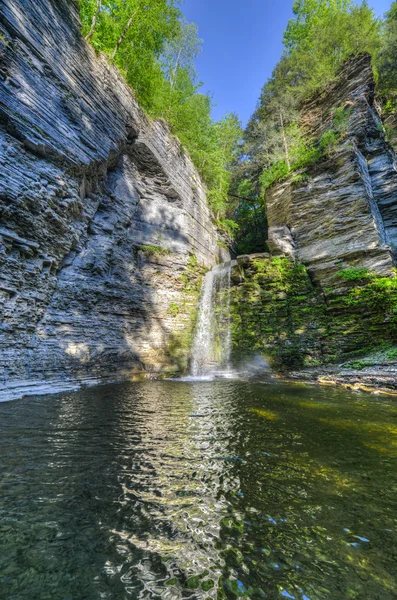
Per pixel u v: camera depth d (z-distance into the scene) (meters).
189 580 1.85
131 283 15.08
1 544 2.12
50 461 3.72
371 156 19.61
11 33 9.24
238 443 4.50
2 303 8.58
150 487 3.09
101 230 14.11
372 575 1.94
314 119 23.59
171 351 15.59
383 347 12.88
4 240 8.76
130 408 6.91
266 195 22.16
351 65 22.38
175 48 25.81
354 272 14.95
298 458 3.94
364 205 16.19
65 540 2.20
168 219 18.77
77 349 11.15
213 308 18.94
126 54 17.66
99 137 13.10
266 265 17.66
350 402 7.63
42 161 10.19
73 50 12.00
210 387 10.55
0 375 8.23
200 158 25.30
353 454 4.08
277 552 2.14
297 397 8.38
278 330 15.83
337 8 27.27
